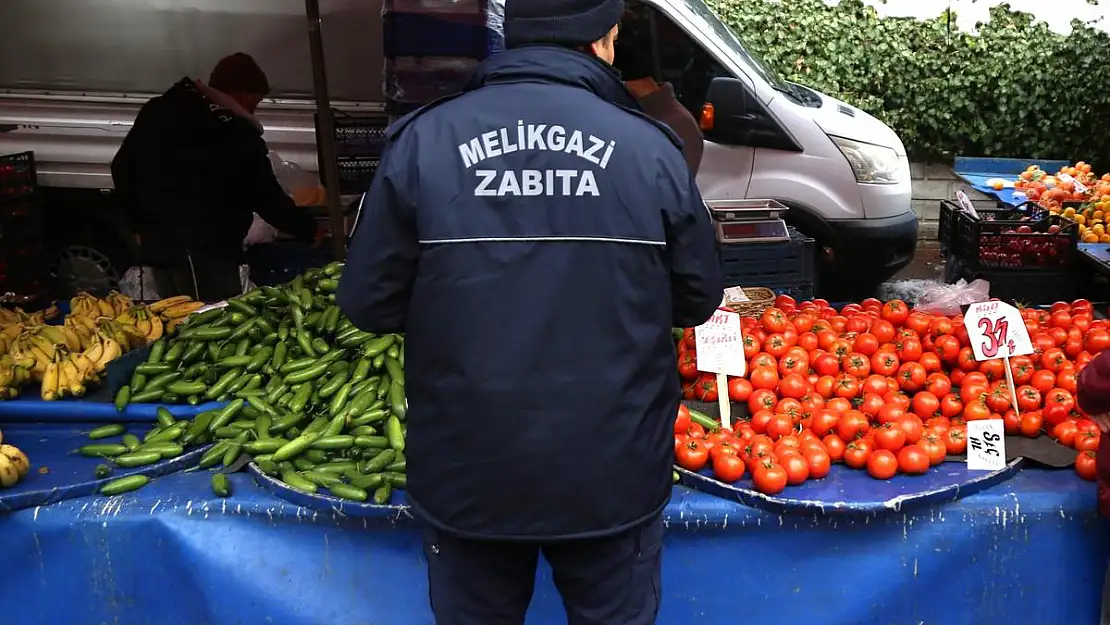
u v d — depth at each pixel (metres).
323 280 3.74
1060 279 5.20
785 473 2.62
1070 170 8.46
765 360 3.18
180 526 2.63
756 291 3.96
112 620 2.70
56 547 2.64
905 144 10.42
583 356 1.88
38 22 6.67
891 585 2.66
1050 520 2.65
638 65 5.00
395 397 2.96
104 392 3.26
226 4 6.68
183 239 5.12
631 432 1.93
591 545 2.02
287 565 2.65
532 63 1.92
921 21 10.16
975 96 10.21
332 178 5.03
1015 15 10.08
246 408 3.06
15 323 3.74
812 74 10.20
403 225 1.91
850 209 6.54
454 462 1.93
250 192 5.18
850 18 10.05
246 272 5.51
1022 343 2.92
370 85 6.83
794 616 2.69
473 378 1.88
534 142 1.87
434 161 1.88
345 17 6.70
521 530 1.94
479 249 1.86
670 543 2.64
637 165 1.88
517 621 2.19
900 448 2.75
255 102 5.23
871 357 3.25
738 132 6.45
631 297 1.90
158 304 4.03
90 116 6.74
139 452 2.84
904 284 6.59
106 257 6.92
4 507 2.61
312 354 3.33
